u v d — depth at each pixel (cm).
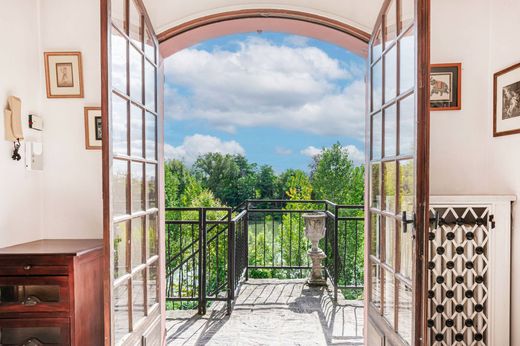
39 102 284
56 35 286
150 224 275
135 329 233
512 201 271
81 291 219
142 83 259
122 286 217
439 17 299
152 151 284
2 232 240
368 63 293
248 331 345
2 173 242
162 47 312
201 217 389
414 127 198
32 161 268
